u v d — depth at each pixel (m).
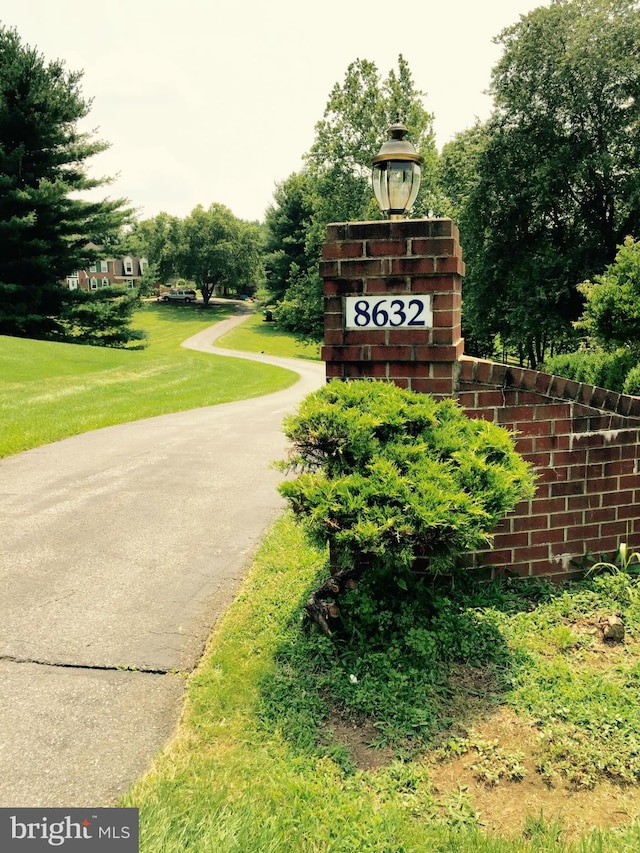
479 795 2.60
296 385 24.70
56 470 8.04
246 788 2.58
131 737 2.97
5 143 31.58
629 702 3.13
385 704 3.14
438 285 3.88
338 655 3.58
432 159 36.62
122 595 4.46
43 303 34.09
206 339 56.00
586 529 4.46
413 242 3.87
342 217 40.06
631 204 23.73
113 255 35.25
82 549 5.31
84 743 2.93
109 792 2.62
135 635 3.90
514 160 26.84
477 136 28.12
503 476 3.42
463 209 28.33
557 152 25.09
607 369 12.28
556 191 25.64
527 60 25.64
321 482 3.41
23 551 5.26
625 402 4.41
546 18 25.23
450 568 4.19
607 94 24.62
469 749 2.86
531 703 3.14
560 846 2.29
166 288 102.19
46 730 3.02
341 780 2.68
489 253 28.22
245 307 84.44
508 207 26.38
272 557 5.03
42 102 30.66
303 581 4.51
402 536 3.21
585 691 3.21
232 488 7.14
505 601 4.13
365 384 3.96
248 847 2.25
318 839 2.33
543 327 26.39
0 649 3.74
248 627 3.93
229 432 10.98
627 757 2.78
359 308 4.04
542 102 25.84
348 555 3.33
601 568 4.48
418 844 2.31
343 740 2.94
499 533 4.30
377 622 3.73
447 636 3.64
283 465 3.85
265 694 3.25
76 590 4.54
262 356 44.03
